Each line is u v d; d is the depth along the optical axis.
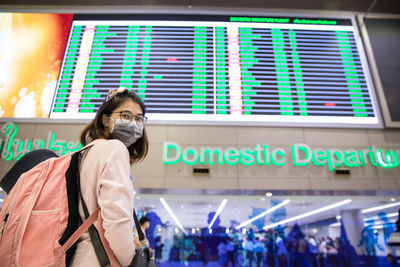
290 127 4.14
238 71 4.34
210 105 4.15
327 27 4.74
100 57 4.38
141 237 0.90
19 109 4.10
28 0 4.73
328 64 4.45
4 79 4.25
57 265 0.62
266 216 5.41
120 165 0.77
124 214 0.67
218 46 4.52
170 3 4.85
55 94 4.16
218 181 3.86
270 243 5.21
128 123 1.00
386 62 4.51
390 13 4.93
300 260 5.14
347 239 5.35
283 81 4.30
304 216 5.62
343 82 4.35
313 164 3.98
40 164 0.75
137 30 4.61
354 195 4.12
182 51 4.47
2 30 4.55
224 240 5.16
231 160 3.94
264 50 4.50
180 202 5.02
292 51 4.52
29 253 0.61
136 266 0.75
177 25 4.67
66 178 0.71
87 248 0.69
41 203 0.67
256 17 4.75
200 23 4.68
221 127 4.13
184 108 4.14
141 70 4.30
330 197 4.85
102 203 0.68
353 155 3.99
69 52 4.42
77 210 0.70
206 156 3.99
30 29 4.57
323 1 4.80
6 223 0.65
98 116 1.02
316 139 4.10
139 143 1.16
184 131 4.09
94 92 4.17
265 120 4.13
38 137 3.97
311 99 4.23
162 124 4.10
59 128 4.03
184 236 5.16
